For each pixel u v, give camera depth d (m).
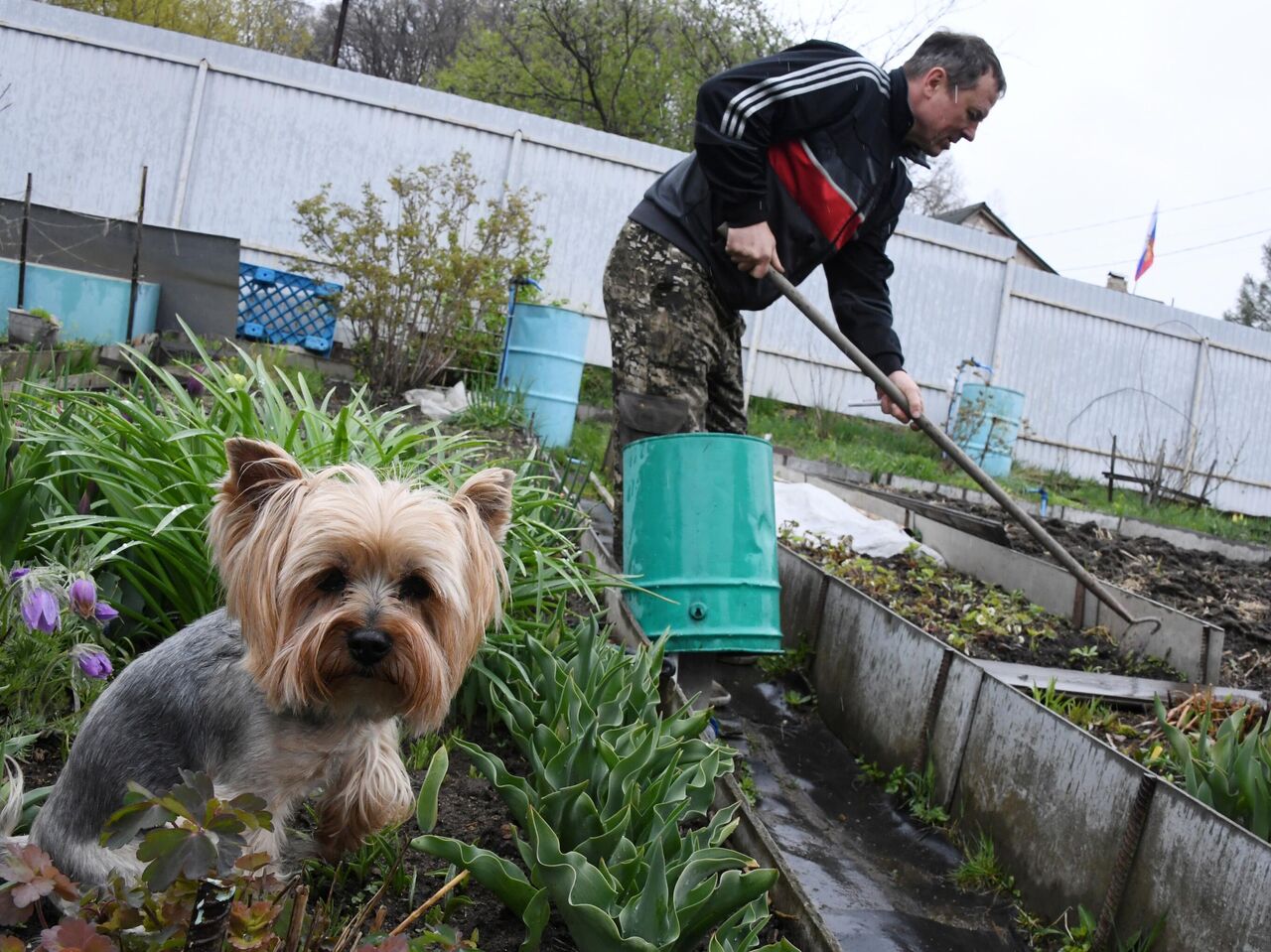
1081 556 7.44
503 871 2.34
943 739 3.97
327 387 9.03
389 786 2.59
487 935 2.51
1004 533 6.36
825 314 13.51
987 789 3.70
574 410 9.02
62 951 1.51
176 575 3.37
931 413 13.98
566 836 2.62
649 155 12.40
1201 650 4.86
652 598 3.95
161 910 1.67
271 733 2.34
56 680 2.96
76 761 2.31
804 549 6.42
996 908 3.39
